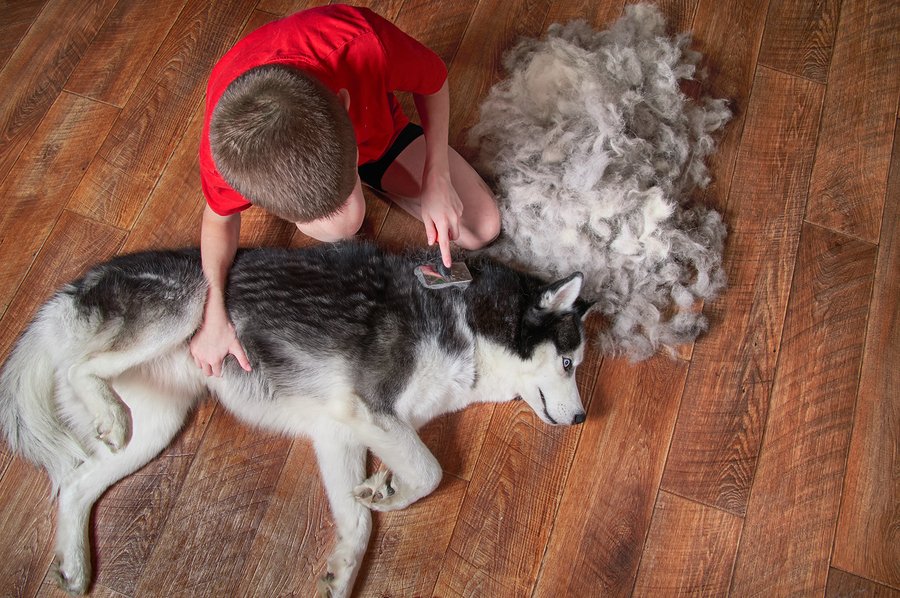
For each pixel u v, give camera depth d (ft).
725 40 8.39
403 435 6.19
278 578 6.36
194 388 6.68
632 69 7.71
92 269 6.32
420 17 8.36
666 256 7.14
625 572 6.49
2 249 7.25
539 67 7.66
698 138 7.79
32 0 8.23
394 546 6.50
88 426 6.32
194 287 6.12
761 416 6.97
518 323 6.63
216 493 6.59
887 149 7.95
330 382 6.24
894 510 6.64
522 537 6.57
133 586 6.26
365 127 5.99
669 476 6.77
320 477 6.66
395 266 6.62
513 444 6.88
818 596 6.42
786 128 8.04
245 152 4.40
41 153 7.61
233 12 8.23
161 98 7.86
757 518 6.65
